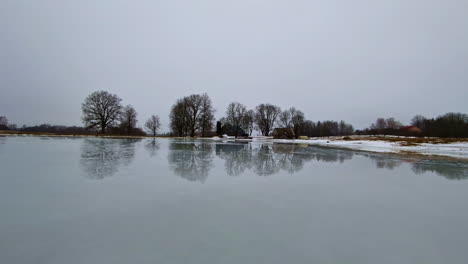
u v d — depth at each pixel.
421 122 70.56
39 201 3.38
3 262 1.87
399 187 4.66
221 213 3.06
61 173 5.29
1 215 2.84
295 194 4.03
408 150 15.19
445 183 5.09
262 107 58.19
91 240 2.28
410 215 3.11
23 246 2.14
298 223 2.78
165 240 2.30
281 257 2.02
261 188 4.40
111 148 11.75
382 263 1.95
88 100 37.06
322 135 79.94
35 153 8.73
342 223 2.80
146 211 3.07
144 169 6.03
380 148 17.02
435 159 9.89
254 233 2.49
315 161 8.60
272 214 3.06
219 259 1.97
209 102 45.19
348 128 94.75
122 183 4.52
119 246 2.17
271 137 52.03
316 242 2.31
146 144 16.33
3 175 4.98
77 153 9.01
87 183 4.46
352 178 5.50
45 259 1.94
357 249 2.19
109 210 3.08
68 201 3.40
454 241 2.37
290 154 11.26
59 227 2.55
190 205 3.35
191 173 5.65
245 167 6.79
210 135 48.53
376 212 3.20
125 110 44.97
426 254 2.11
